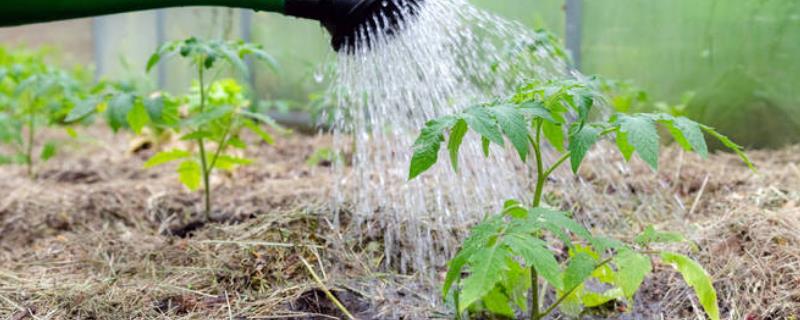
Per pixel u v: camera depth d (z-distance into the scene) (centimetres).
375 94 198
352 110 208
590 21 363
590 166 280
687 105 338
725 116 330
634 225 231
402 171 218
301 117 479
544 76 228
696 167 289
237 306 183
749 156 312
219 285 196
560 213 141
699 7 334
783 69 314
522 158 133
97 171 375
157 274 207
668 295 184
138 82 591
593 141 138
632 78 358
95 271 216
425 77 196
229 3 181
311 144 423
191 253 216
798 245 189
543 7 375
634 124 136
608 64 363
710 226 213
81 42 785
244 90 339
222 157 254
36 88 316
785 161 299
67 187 334
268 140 256
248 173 340
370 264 203
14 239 259
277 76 493
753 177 268
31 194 310
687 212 241
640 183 266
